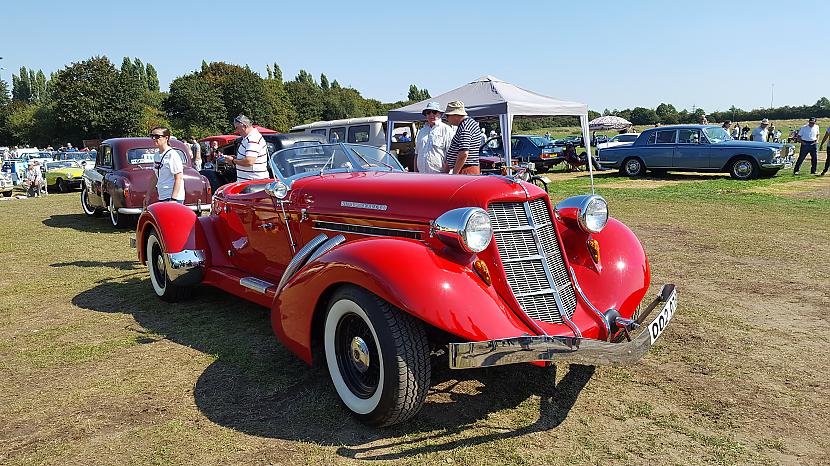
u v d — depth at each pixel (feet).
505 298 10.69
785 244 25.23
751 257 22.91
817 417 10.48
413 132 59.36
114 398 11.65
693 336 14.49
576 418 10.60
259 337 15.07
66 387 12.20
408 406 9.79
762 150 53.98
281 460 9.37
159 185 22.81
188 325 16.11
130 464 9.32
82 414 11.00
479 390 11.75
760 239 26.43
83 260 25.18
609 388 11.77
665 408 10.91
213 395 11.72
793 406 10.89
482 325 9.53
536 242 11.39
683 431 10.08
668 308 11.21
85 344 14.71
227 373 12.78
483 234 10.26
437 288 9.54
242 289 15.48
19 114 219.82
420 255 10.02
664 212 35.12
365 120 58.65
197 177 33.96
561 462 9.20
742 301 17.30
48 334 15.53
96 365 13.35
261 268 16.33
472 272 10.46
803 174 59.00
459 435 10.06
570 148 72.95
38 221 38.32
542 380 12.18
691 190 46.55
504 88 44.11
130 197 33.19
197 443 9.90
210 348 14.29
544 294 11.14
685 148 57.98
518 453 9.46
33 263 24.67
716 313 16.20
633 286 12.39
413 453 9.50
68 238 31.14
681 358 13.19
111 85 194.18
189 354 13.93
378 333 9.70
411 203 11.69
